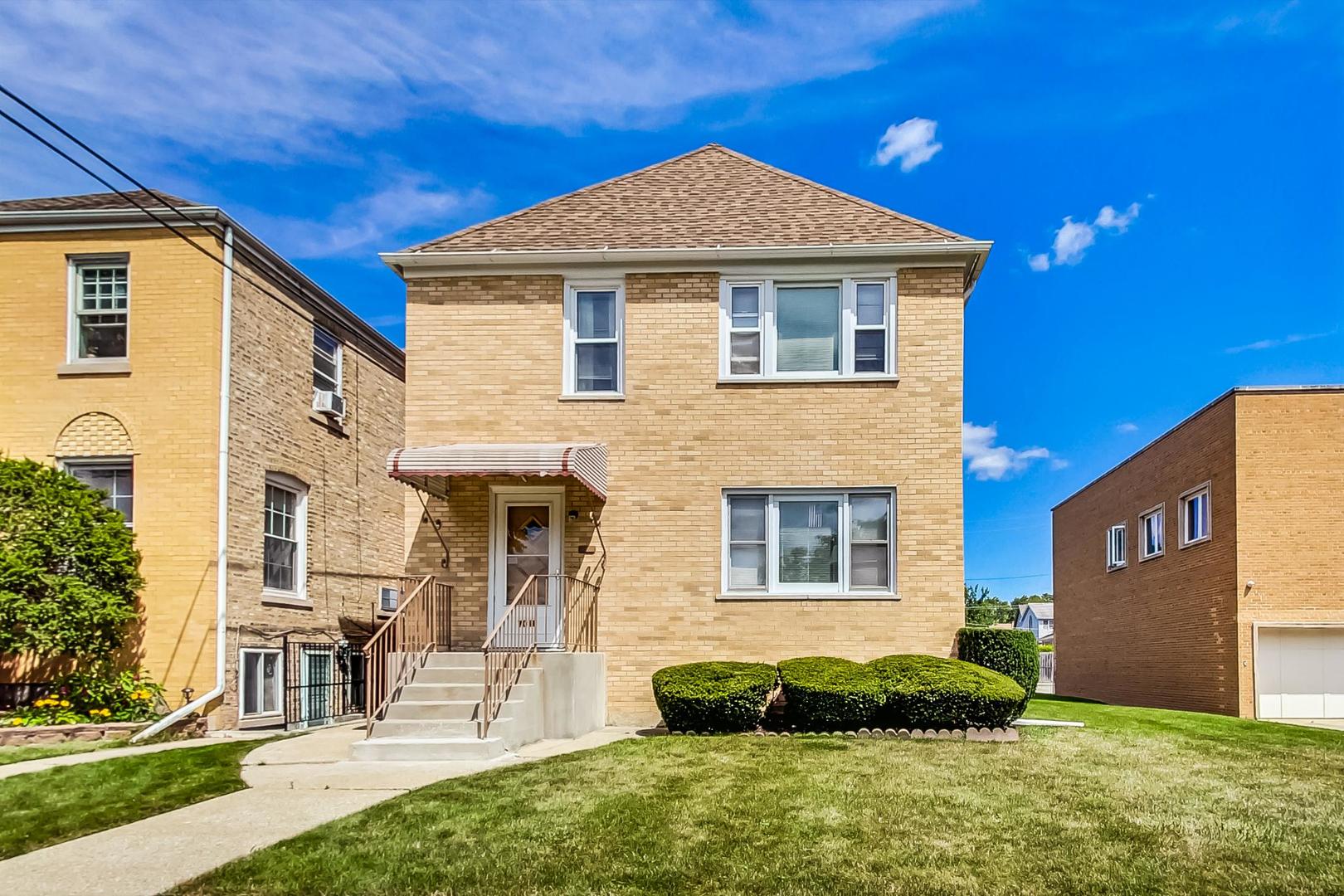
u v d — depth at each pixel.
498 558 14.61
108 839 7.22
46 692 13.39
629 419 14.66
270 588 15.98
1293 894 6.35
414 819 7.66
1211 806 8.57
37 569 12.59
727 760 10.23
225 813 7.96
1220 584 20.53
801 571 14.36
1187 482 22.61
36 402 14.59
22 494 12.88
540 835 7.29
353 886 6.20
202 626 13.95
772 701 13.70
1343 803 8.80
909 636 14.02
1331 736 13.83
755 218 15.59
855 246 14.42
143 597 14.01
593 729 13.39
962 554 14.12
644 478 14.55
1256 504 19.75
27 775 9.47
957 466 14.28
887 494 14.38
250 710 14.90
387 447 20.58
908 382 14.46
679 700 12.41
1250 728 14.52
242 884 6.20
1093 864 6.85
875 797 8.59
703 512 14.43
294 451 16.67
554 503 14.65
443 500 14.76
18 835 7.42
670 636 14.21
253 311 15.54
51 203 15.46
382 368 20.45
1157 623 24.73
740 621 14.19
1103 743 11.77
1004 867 6.76
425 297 15.05
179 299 14.62
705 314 14.78
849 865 6.74
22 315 14.77
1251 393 19.97
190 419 14.40
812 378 14.55
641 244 14.98
